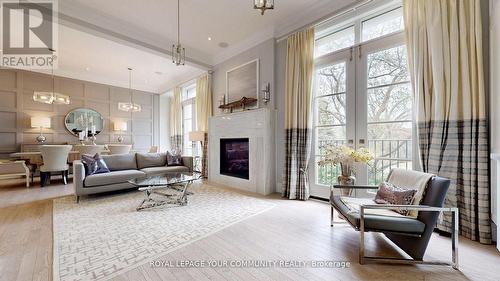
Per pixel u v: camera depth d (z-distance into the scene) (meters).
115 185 3.95
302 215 3.00
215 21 4.04
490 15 2.13
